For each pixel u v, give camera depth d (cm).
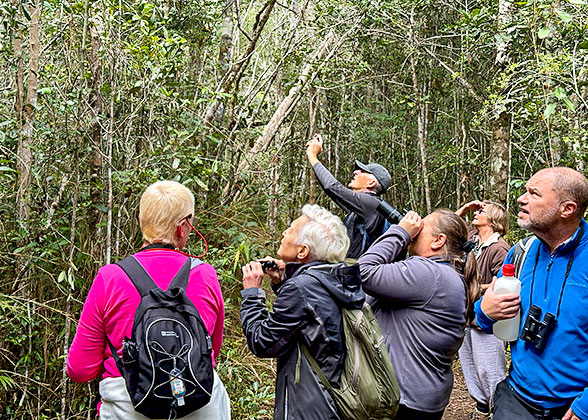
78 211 403
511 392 232
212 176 509
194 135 486
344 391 211
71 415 358
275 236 616
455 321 244
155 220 216
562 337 211
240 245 444
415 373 243
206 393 196
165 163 425
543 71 449
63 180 389
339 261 232
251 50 596
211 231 496
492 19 672
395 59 983
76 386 367
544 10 482
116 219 408
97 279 202
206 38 641
